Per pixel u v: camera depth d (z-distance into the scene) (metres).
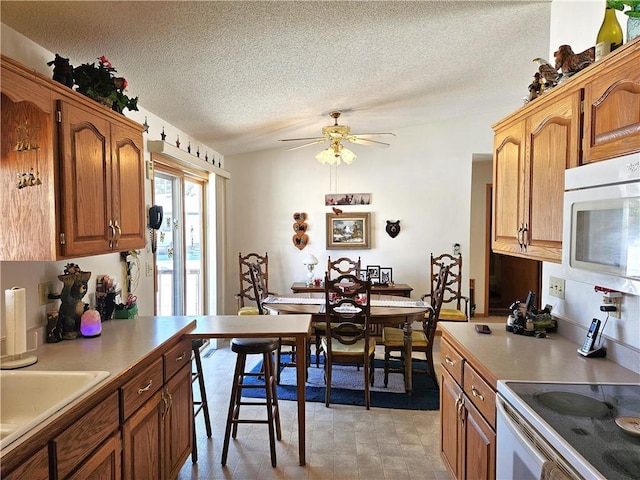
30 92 1.41
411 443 2.64
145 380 1.73
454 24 2.39
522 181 1.91
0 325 1.68
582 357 1.71
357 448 2.57
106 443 1.44
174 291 3.87
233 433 2.69
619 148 1.24
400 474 2.30
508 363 1.63
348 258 5.34
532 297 2.18
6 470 1.00
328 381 3.20
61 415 1.18
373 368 3.64
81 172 1.67
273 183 5.41
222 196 5.01
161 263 3.62
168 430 1.97
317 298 4.08
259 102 3.29
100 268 2.43
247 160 5.43
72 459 1.25
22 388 1.47
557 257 1.61
